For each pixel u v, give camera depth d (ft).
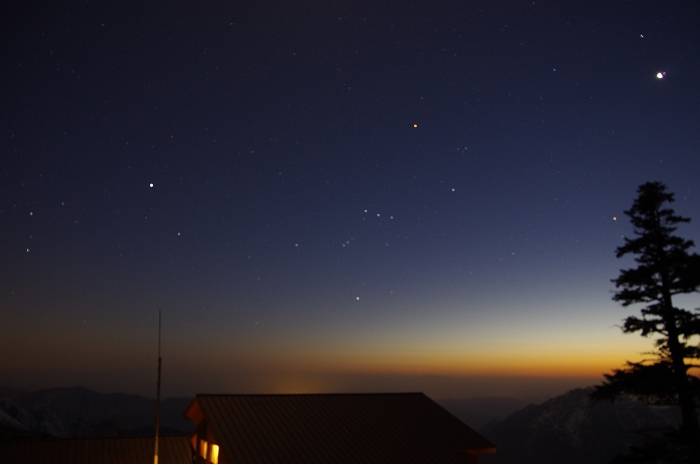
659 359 61.26
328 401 67.21
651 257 62.59
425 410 68.33
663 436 60.49
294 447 53.57
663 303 61.41
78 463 71.46
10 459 69.67
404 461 54.13
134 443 78.43
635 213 65.31
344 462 52.19
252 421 57.98
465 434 62.13
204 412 58.34
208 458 60.44
